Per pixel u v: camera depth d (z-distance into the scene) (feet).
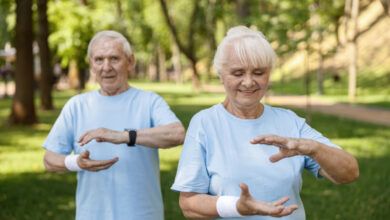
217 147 6.20
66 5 48.37
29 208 16.06
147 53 161.89
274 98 76.54
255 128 6.29
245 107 6.20
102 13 50.03
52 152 8.23
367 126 40.11
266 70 5.96
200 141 6.23
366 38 110.52
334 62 112.78
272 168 6.11
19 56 38.04
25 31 38.04
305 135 6.46
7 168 22.76
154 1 139.74
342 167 5.71
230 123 6.32
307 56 41.09
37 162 24.39
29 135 33.40
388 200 17.28
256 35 5.95
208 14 110.22
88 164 7.50
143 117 8.36
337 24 76.95
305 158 6.37
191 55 89.10
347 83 95.35
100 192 8.02
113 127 8.29
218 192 6.16
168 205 16.39
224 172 6.09
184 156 6.28
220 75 6.17
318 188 19.16
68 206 16.52
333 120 44.19
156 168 8.44
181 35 142.00
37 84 84.07
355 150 28.37
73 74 82.53
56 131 8.36
